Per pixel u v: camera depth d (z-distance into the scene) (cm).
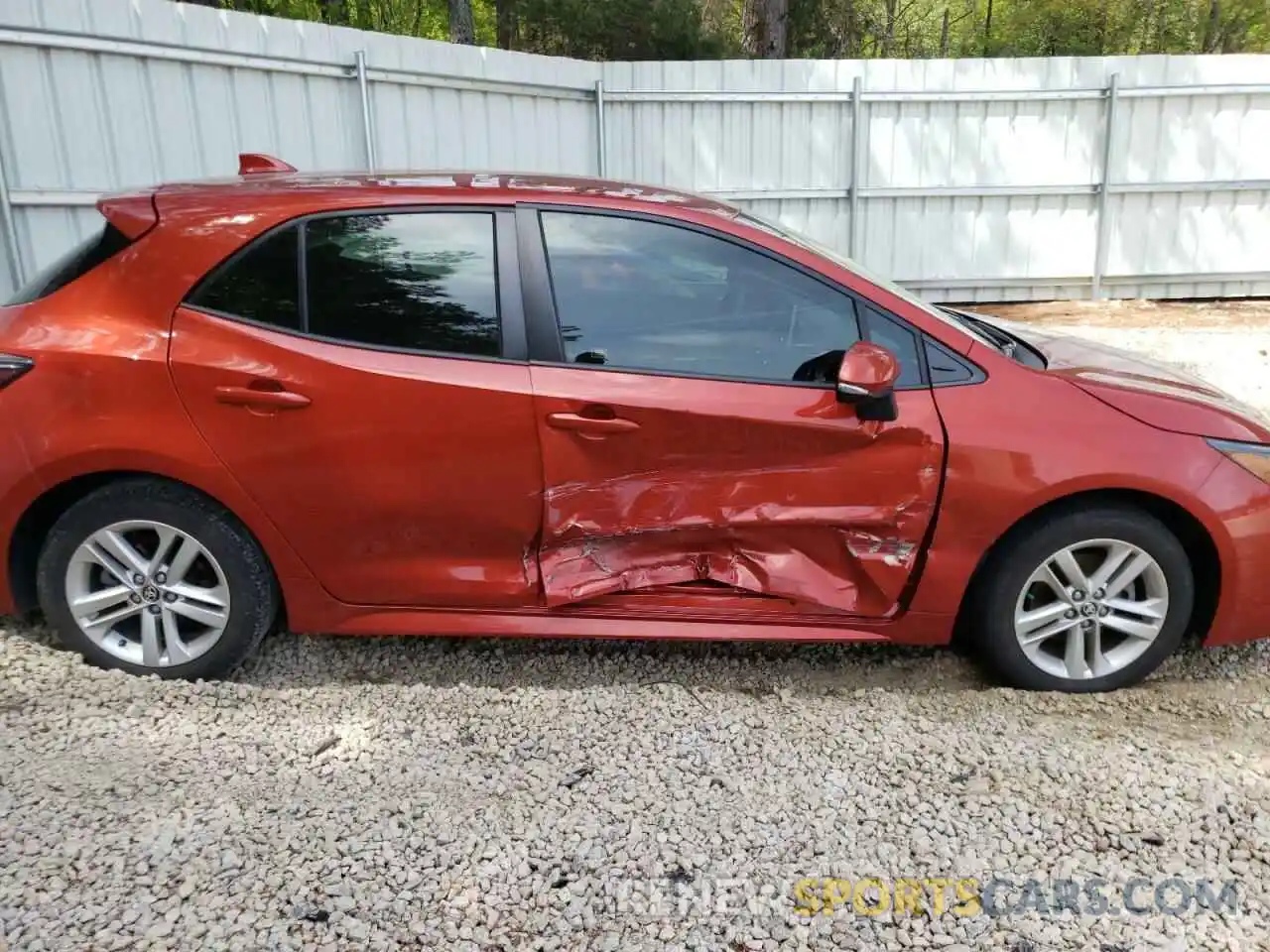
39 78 580
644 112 1030
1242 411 356
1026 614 342
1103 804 282
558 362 321
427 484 320
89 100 605
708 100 1033
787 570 335
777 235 339
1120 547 335
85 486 336
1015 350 364
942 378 328
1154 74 1042
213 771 294
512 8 1542
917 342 330
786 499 325
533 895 245
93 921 231
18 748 298
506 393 315
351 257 321
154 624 337
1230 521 329
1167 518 343
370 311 320
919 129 1058
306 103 747
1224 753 312
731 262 330
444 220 325
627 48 1499
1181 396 346
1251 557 332
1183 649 388
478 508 324
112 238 324
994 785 290
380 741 314
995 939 233
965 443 322
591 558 334
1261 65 1035
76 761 294
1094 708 340
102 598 334
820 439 321
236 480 318
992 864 258
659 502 325
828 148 1060
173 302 317
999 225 1089
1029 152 1069
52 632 363
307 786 288
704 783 291
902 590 337
